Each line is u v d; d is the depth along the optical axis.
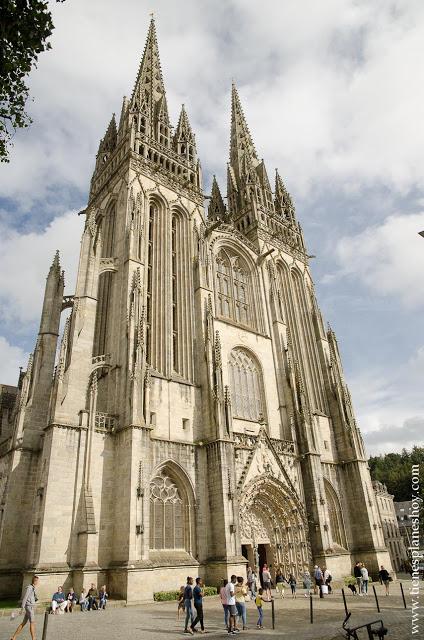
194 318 60.28
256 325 70.88
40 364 54.25
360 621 27.84
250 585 42.66
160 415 49.91
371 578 59.41
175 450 48.91
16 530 45.97
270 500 54.47
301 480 59.38
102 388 51.19
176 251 65.88
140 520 40.44
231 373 62.78
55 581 36.72
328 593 46.28
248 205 85.56
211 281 67.38
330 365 76.25
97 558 39.12
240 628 26.73
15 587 43.59
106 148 77.31
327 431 70.19
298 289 83.94
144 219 61.28
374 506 65.31
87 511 39.81
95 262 53.50
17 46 18.47
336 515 63.78
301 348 76.69
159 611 33.47
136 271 53.97
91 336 49.22
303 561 53.28
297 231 90.81
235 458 52.53
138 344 48.91
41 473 41.03
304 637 22.92
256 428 61.06
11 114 18.97
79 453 42.22
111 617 30.66
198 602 25.53
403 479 143.12
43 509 38.59
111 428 45.22
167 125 76.56
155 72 83.12
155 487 46.47
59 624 27.77
